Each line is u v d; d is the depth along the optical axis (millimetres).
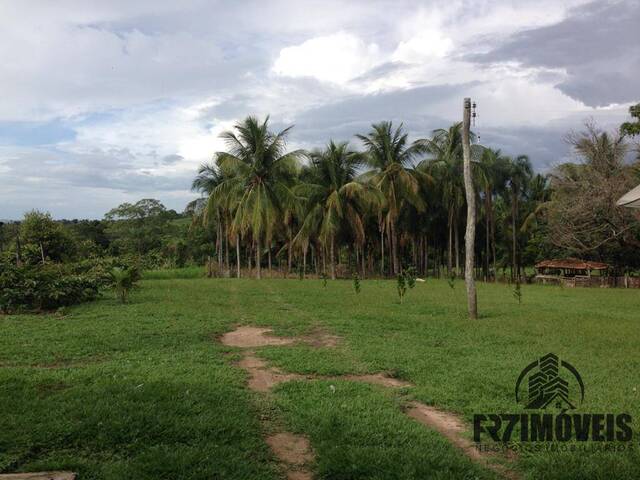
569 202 30750
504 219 45969
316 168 34375
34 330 9758
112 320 11117
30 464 3900
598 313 14172
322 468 3926
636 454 4238
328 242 36156
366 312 13117
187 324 10641
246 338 9609
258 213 29438
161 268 43906
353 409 5277
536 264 43719
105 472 3785
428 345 8836
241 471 3873
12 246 27547
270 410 5305
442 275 44062
